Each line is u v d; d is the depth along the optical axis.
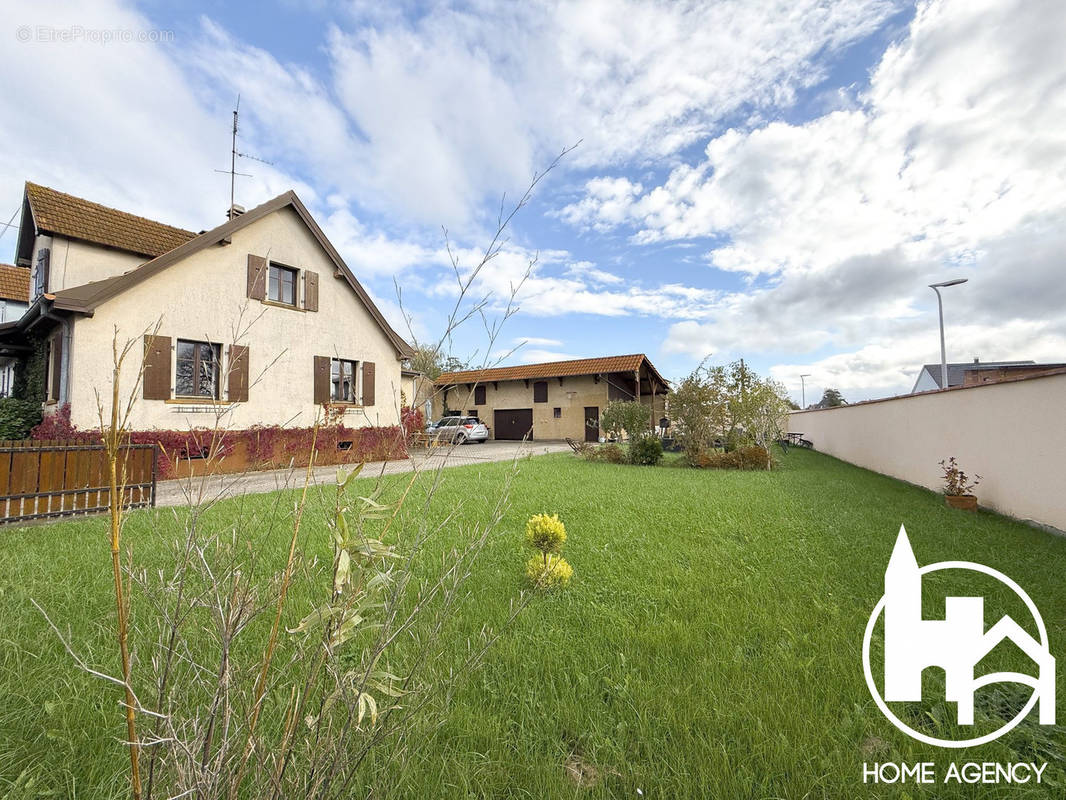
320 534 4.23
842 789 1.60
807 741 1.81
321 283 13.66
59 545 4.44
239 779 1.11
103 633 2.58
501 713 2.00
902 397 10.97
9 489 5.43
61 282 11.45
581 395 26.27
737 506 6.76
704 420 14.59
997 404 7.47
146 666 1.89
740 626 2.86
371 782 1.51
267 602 1.27
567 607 3.17
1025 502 6.80
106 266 12.18
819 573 3.91
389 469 6.05
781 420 20.59
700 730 1.88
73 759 1.67
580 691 2.17
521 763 1.72
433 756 1.71
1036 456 6.62
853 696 2.13
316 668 1.24
